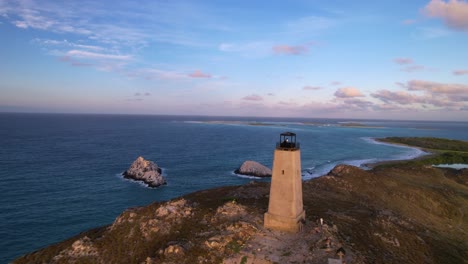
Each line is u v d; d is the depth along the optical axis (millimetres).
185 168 107062
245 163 103312
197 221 38406
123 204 69375
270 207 35125
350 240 34219
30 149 134375
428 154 149250
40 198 70562
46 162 107812
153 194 77188
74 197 72375
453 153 140875
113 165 106812
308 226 35844
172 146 159125
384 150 164375
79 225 57406
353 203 54625
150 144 165000
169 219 39156
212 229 35656
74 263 33438
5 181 82500
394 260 32188
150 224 38156
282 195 34219
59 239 51688
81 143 160125
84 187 80438
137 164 93125
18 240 50625
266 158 131875
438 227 52344
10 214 60594
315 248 30344
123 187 81875
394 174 88688
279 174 34375
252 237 32719
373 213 48781
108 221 59844
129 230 38219
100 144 158625
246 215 39312
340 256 27797
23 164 103250
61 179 86938
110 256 33875
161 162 115688
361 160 132000
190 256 29875
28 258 35750
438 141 190500
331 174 77875
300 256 28891
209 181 91062
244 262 28359
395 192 67375
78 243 36531
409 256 35625
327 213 43844
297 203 34875
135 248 34375
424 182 83125
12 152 125125
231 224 35469
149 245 34250
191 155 133125
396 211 56625
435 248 40625
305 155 142250
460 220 58562
